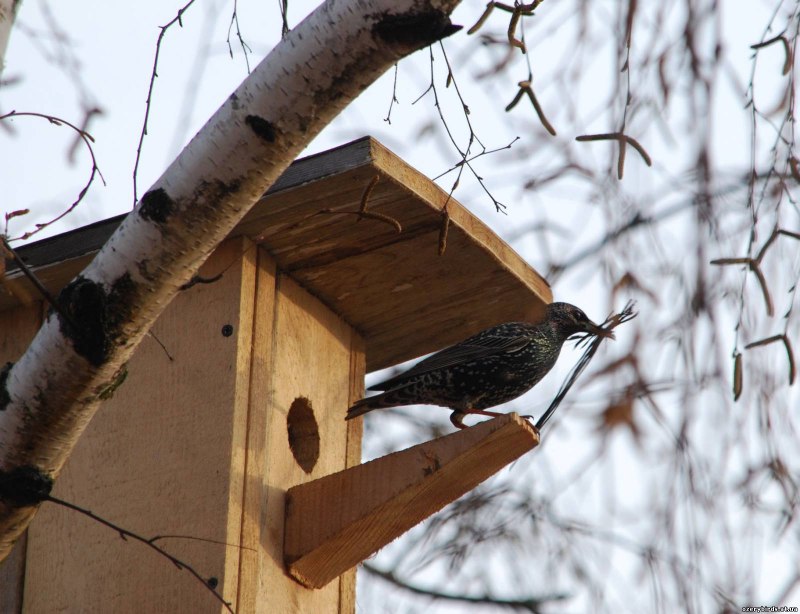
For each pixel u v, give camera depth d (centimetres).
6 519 611
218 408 834
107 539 825
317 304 957
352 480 844
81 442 858
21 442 607
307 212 848
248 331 861
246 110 589
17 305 947
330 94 586
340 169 815
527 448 827
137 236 599
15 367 612
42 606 823
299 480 882
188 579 790
